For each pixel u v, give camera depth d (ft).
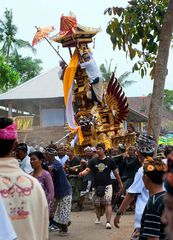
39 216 12.72
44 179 25.79
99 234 34.22
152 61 32.37
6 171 12.62
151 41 31.55
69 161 48.80
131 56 31.35
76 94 66.08
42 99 97.76
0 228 10.79
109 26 30.99
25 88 99.96
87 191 47.03
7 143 12.59
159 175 13.75
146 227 13.52
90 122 63.52
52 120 98.78
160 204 13.42
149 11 31.35
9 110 99.81
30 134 90.27
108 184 36.81
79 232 35.22
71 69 65.26
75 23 65.05
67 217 33.32
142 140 17.97
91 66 64.23
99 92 64.49
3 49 176.55
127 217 41.83
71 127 64.34
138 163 44.19
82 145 63.87
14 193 12.45
